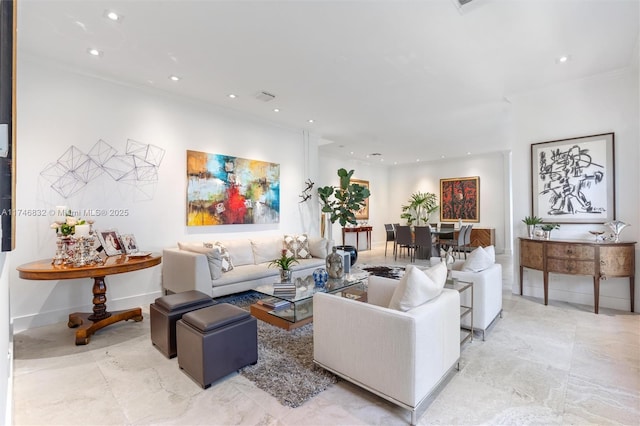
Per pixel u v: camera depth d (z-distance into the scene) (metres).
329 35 2.79
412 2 2.35
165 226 4.04
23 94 3.05
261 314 3.31
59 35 2.75
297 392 1.97
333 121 5.38
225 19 2.54
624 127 3.56
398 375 1.71
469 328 2.88
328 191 6.17
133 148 3.77
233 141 4.84
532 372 2.22
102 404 1.87
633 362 2.35
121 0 2.30
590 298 3.79
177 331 2.28
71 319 3.06
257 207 5.12
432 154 8.58
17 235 3.03
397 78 3.69
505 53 3.13
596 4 2.39
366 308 1.87
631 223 3.54
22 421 1.72
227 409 1.81
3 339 1.31
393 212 10.63
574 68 3.46
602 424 1.68
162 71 3.46
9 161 1.11
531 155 4.14
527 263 3.99
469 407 1.83
